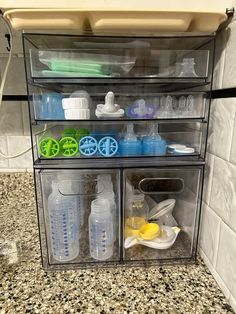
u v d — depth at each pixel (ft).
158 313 1.32
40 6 1.25
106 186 1.77
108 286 1.52
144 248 1.81
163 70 1.73
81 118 1.56
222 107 1.48
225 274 1.45
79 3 1.25
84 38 1.46
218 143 1.54
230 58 1.39
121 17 1.30
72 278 1.58
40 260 1.75
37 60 1.49
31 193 2.50
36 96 1.57
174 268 1.68
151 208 1.96
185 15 1.30
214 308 1.36
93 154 1.66
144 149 1.69
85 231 1.87
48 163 1.62
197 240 1.79
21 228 2.16
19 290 1.48
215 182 1.58
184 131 1.76
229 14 1.34
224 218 1.47
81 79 1.54
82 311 1.33
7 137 2.41
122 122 1.68
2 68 2.26
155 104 1.73
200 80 1.56
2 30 2.15
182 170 1.71
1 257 1.77
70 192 1.76
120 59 1.60
